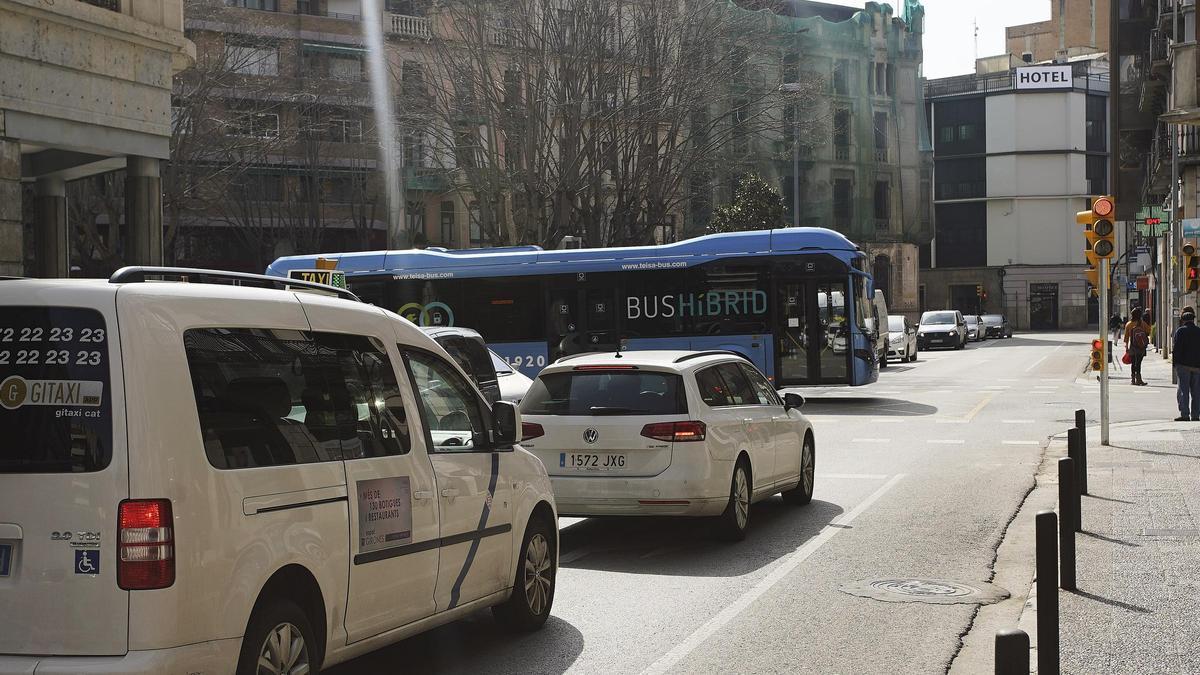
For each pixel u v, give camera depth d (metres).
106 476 4.67
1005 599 8.47
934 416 24.11
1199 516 11.41
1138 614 7.64
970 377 37.19
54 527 4.70
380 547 5.89
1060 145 96.81
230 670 4.92
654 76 38.41
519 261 27.89
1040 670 5.70
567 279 27.61
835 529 11.51
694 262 27.02
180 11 20.52
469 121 37.94
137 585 4.62
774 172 72.12
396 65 52.38
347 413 5.86
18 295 4.87
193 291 5.13
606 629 7.69
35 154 21.17
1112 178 52.78
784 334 26.56
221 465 4.97
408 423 6.34
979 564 9.72
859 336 26.38
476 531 6.82
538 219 38.09
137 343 4.78
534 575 7.64
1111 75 49.19
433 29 39.47
